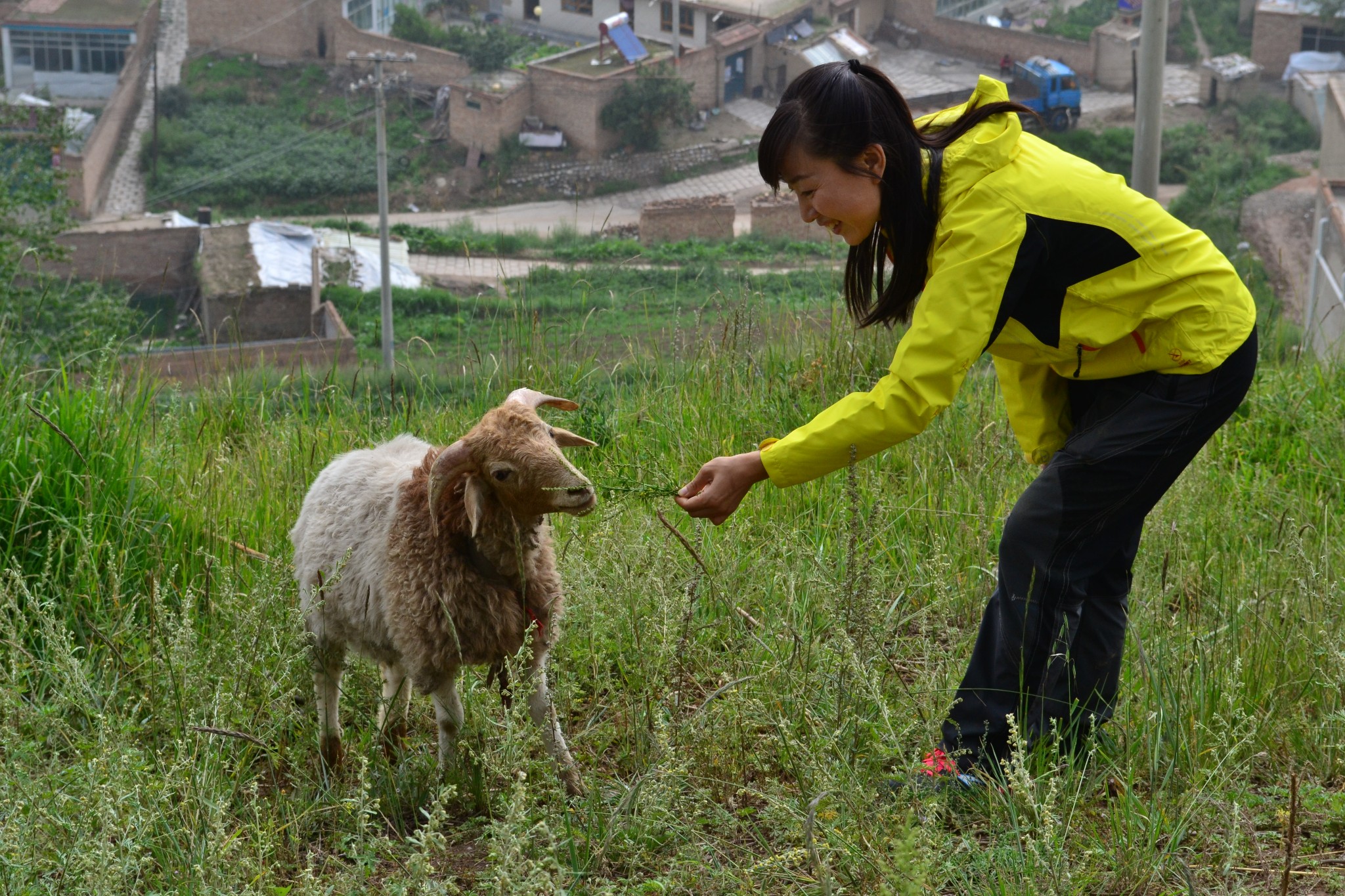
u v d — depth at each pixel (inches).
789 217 1457.9
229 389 280.1
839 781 127.2
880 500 197.8
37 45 1969.7
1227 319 126.1
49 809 128.6
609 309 331.9
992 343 132.0
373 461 156.1
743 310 284.4
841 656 139.1
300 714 154.6
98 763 125.6
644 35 2145.7
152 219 1466.5
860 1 2242.9
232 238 1317.7
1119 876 122.7
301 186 1788.9
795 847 129.6
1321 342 471.2
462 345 294.8
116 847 121.1
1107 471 129.5
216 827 121.7
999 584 139.9
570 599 171.9
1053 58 2155.5
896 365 123.8
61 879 121.9
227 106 1978.3
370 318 1095.6
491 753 134.0
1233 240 1499.8
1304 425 255.1
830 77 122.4
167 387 277.1
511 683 135.8
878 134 122.0
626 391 275.4
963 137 125.3
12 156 855.1
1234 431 257.0
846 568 170.7
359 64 2031.3
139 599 177.5
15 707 142.2
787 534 194.5
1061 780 126.0
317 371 333.4
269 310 1167.0
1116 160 1829.5
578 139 1860.2
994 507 207.2
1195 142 1813.5
